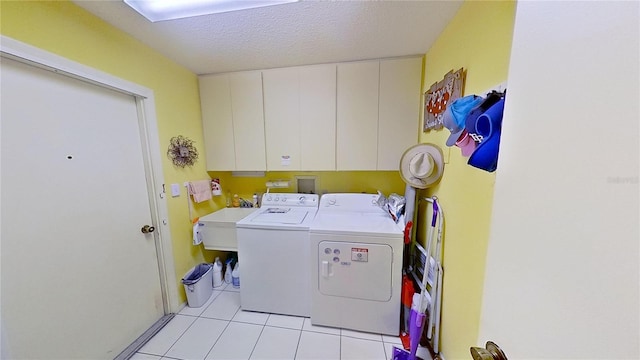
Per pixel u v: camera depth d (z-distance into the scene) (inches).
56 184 45.4
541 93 16.3
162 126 68.7
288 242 68.8
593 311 12.6
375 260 62.2
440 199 57.9
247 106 82.9
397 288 62.6
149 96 63.9
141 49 61.0
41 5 41.1
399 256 61.5
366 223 68.9
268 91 80.8
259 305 73.7
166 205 70.2
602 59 12.2
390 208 74.7
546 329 15.5
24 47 39.0
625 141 11.2
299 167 82.8
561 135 14.5
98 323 53.3
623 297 11.3
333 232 63.3
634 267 10.9
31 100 41.8
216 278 88.9
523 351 17.6
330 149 80.0
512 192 19.5
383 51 68.1
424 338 61.1
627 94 11.1
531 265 17.0
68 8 44.9
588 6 13.1
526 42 18.0
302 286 70.1
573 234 13.7
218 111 85.2
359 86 75.2
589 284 12.8
